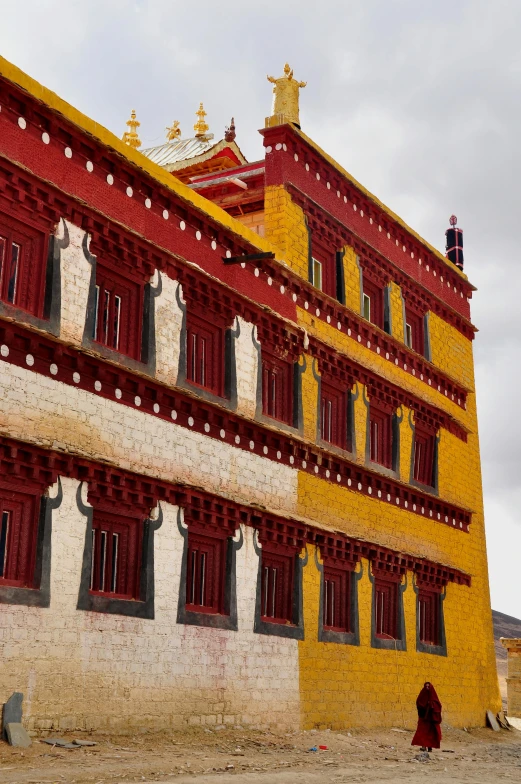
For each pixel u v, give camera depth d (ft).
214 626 80.74
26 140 70.13
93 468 70.49
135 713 71.67
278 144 100.68
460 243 138.72
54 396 68.95
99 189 75.97
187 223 84.89
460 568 122.52
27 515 66.69
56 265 70.38
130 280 78.28
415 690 108.68
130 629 72.43
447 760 82.02
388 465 111.75
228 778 56.08
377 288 115.85
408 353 117.91
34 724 63.87
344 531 99.66
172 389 78.89
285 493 92.43
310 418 97.91
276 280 95.86
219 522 83.15
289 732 87.15
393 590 108.99
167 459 78.48
